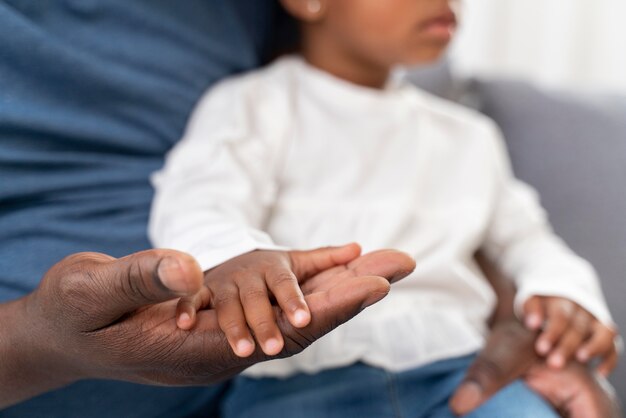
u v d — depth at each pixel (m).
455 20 0.88
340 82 0.92
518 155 1.12
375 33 0.88
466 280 0.82
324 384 0.70
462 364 0.73
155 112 0.81
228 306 0.45
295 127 0.87
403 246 0.83
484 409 0.67
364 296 0.42
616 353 0.76
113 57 0.77
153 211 0.73
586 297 0.77
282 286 0.46
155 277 0.36
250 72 0.97
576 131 1.13
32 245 0.65
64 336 0.44
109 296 0.39
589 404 0.71
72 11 0.74
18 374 0.49
